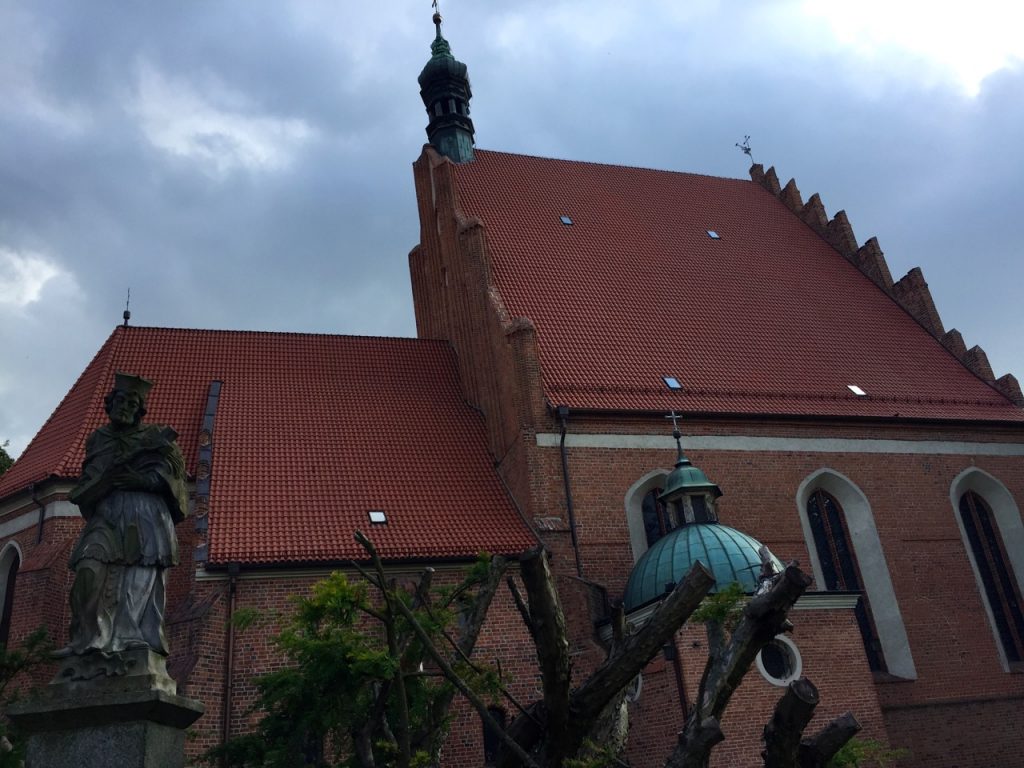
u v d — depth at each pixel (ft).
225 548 79.15
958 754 92.22
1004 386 117.70
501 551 85.20
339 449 95.86
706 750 33.99
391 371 110.52
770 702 76.18
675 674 75.36
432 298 128.26
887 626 97.96
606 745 40.40
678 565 81.46
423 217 133.18
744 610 38.50
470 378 108.47
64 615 81.35
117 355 103.91
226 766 50.31
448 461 97.50
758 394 104.88
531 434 92.12
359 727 45.09
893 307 129.80
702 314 116.47
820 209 142.92
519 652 81.87
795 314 122.21
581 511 90.74
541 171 135.74
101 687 32.24
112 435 36.11
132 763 31.35
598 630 83.15
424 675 43.62
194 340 108.88
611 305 112.47
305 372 107.14
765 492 98.94
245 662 75.00
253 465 90.84
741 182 151.23
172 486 35.88
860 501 102.68
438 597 76.64
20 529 89.30
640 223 130.82
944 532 103.81
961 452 109.29
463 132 143.13
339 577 40.65
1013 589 106.11
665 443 97.19
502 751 35.29
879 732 79.36
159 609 34.83
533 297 109.60
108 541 34.27
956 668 96.43
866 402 108.68
